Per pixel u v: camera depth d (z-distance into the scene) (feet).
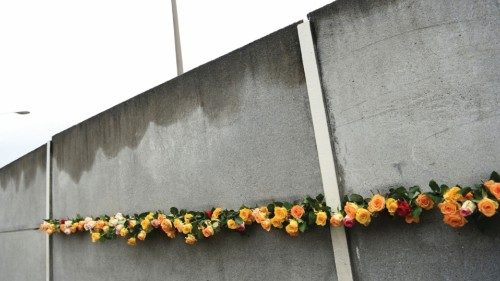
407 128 5.71
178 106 9.15
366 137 6.05
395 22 5.91
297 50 7.01
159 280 9.14
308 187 6.68
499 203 4.72
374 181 5.92
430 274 5.37
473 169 5.18
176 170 9.03
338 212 5.97
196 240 7.94
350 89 6.27
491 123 5.13
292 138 6.98
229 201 7.86
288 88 7.10
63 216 12.82
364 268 5.93
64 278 12.38
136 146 10.21
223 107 8.15
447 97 5.43
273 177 7.18
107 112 11.32
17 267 15.70
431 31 5.61
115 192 10.69
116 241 10.47
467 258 5.12
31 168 15.38
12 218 16.58
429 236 5.41
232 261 7.68
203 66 8.63
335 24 6.52
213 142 8.29
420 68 5.66
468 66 5.33
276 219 6.41
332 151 6.33
